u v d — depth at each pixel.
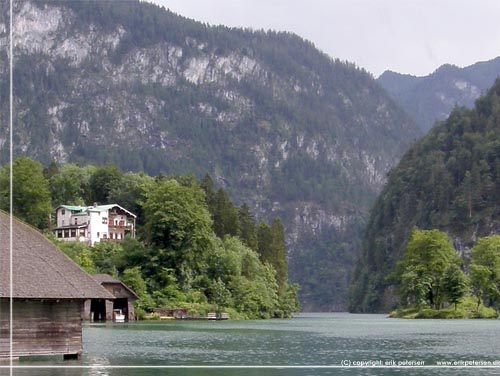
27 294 54.03
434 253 198.88
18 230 59.34
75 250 178.75
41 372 52.34
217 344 80.69
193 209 174.50
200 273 176.50
